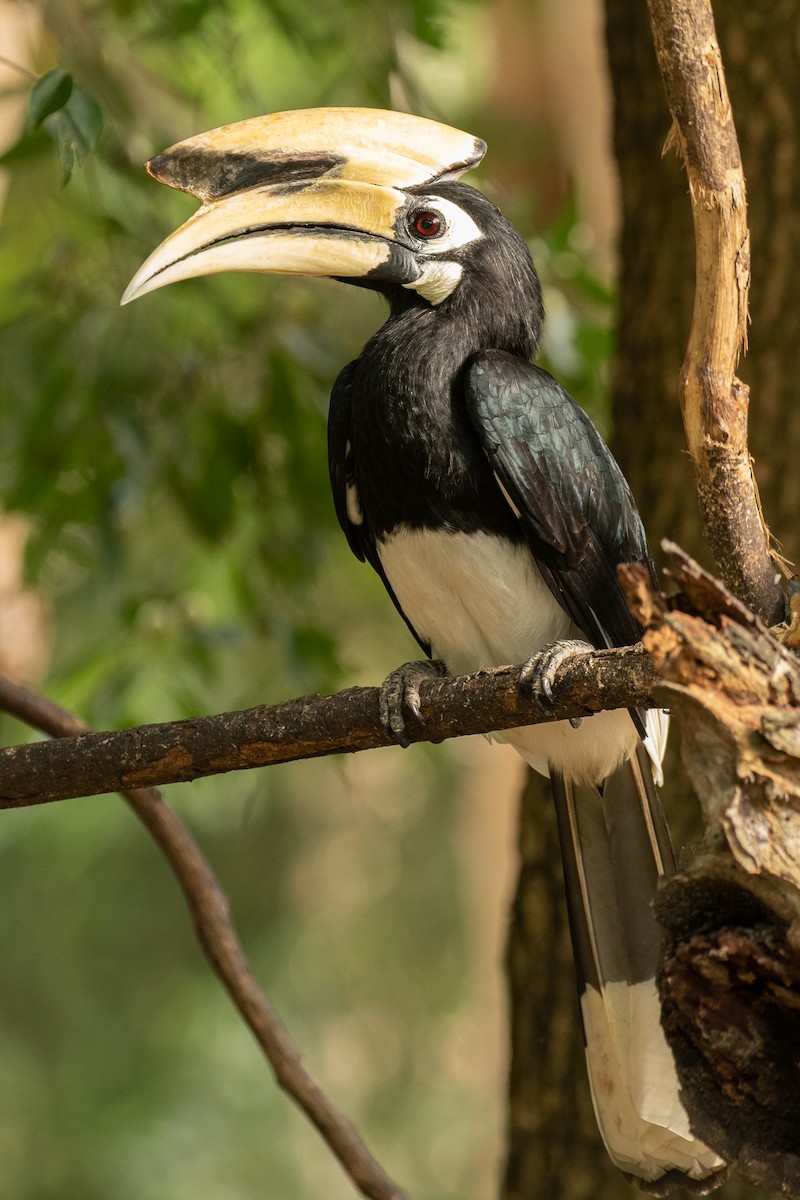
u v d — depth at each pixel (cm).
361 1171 719
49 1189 2089
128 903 2262
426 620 727
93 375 986
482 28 2053
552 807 866
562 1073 841
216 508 996
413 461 688
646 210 870
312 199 699
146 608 991
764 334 826
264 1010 739
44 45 1125
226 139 698
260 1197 2098
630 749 698
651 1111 627
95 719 966
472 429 688
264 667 1236
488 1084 2236
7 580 1226
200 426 1015
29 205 1049
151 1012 2228
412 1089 2325
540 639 712
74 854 1950
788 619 501
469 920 2314
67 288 1011
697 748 414
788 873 405
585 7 2081
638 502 856
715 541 529
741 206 497
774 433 819
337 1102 2323
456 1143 2284
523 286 729
